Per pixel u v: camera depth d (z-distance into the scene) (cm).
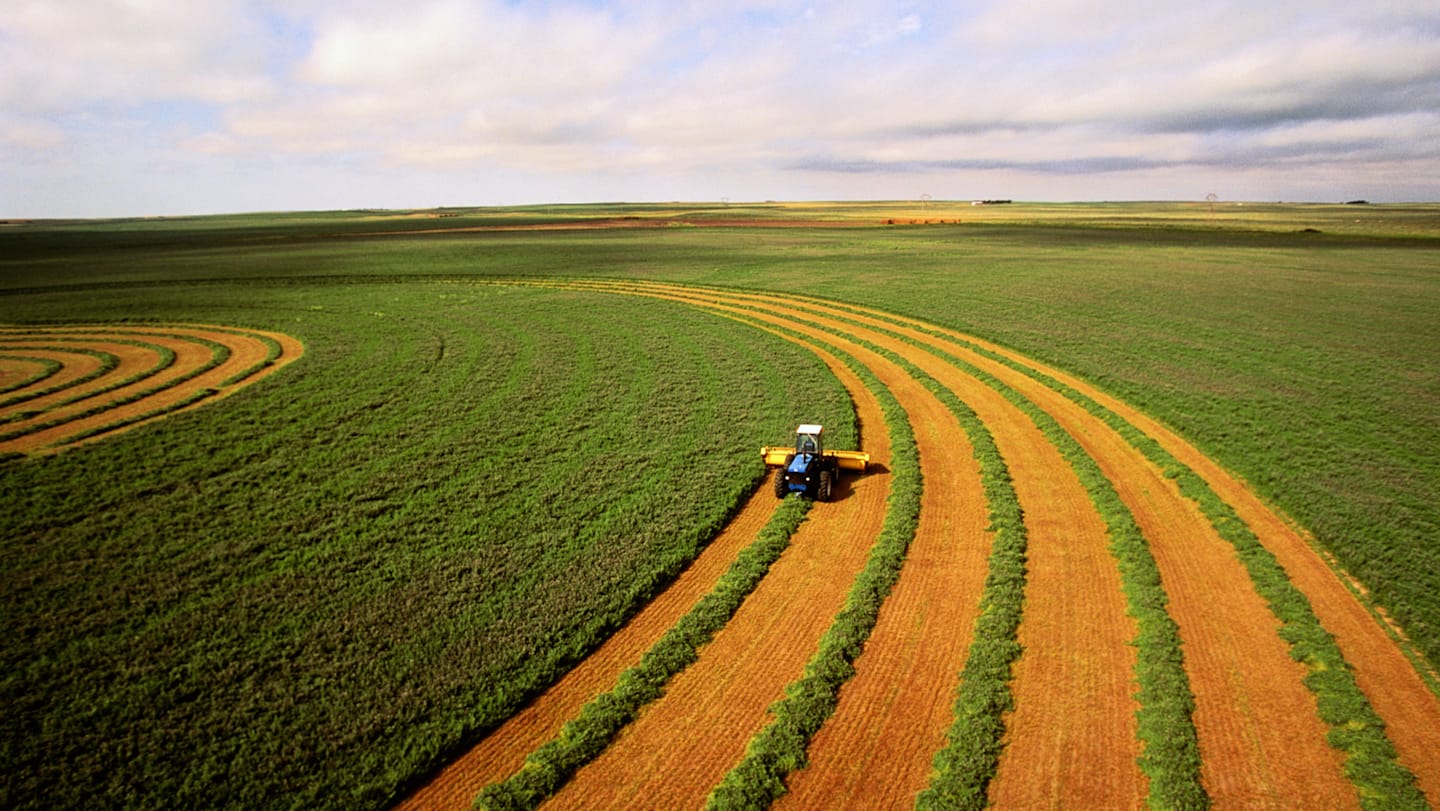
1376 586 1812
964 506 2400
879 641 1681
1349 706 1404
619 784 1294
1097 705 1450
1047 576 1939
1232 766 1287
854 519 2336
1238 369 4009
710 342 4916
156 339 5216
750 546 2156
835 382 3906
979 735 1358
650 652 1655
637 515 2327
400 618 1770
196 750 1355
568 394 3716
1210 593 1839
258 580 1941
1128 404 3481
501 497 2477
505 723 1461
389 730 1409
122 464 2772
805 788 1268
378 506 2389
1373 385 3644
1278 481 2453
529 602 1841
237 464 2778
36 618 1758
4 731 1391
